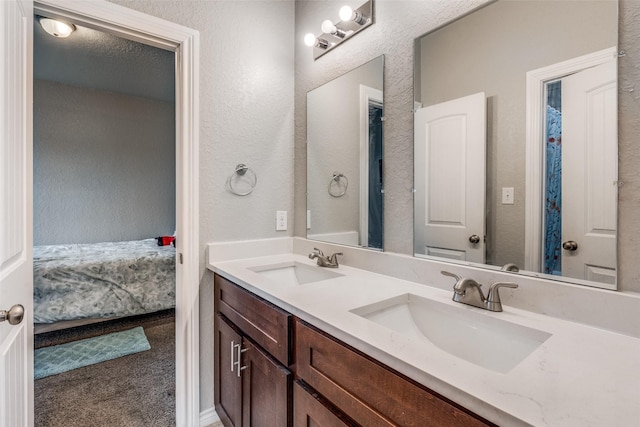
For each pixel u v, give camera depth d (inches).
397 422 26.4
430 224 49.3
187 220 62.1
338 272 57.6
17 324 37.4
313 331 36.0
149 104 169.5
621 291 31.9
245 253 69.3
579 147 34.8
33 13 47.6
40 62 117.3
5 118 35.7
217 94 65.4
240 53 68.7
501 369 33.8
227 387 58.4
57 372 83.4
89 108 151.8
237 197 68.7
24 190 42.7
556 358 26.5
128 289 110.7
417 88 51.1
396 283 49.6
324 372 34.4
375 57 58.0
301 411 37.8
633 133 31.4
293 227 77.9
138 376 82.5
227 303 58.5
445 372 23.8
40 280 98.0
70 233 147.8
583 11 34.6
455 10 46.3
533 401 20.5
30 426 44.6
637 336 30.3
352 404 30.7
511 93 40.4
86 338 104.0
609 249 32.7
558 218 36.4
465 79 45.1
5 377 35.4
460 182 45.6
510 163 40.6
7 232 36.5
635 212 31.3
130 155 163.9
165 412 68.7
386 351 27.2
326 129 68.6
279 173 75.4
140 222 167.3
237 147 68.5
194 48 61.7
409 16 52.4
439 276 46.6
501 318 35.4
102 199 156.2
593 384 22.6
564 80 36.0
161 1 58.6
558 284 35.2
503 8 41.3
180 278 63.4
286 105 76.4
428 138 49.6
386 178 55.9
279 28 75.2
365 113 59.7
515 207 40.1
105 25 53.9
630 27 31.6
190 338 62.6
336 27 63.4
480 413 20.9
